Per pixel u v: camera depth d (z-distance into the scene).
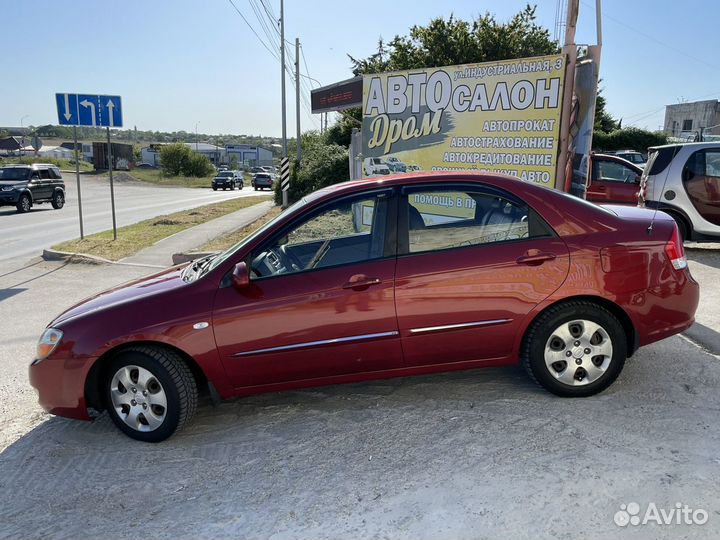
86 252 11.88
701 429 3.45
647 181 9.29
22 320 7.25
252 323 3.68
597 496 2.86
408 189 3.91
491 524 2.71
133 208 27.28
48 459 3.65
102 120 12.95
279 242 3.88
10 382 5.07
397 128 9.95
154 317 3.67
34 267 10.92
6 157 78.00
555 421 3.62
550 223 3.82
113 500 3.16
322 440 3.62
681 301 3.88
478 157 8.80
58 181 26.45
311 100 27.89
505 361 3.92
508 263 3.73
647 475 3.01
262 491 3.13
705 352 4.72
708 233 8.68
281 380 3.82
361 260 3.81
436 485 3.05
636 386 4.07
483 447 3.38
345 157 24.28
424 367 3.88
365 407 4.02
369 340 3.74
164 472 3.41
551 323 3.77
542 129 7.94
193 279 3.93
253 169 99.75
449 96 9.08
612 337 3.81
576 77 7.60
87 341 3.71
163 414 3.72
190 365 3.86
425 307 3.71
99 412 4.01
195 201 33.81
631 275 3.77
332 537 2.71
